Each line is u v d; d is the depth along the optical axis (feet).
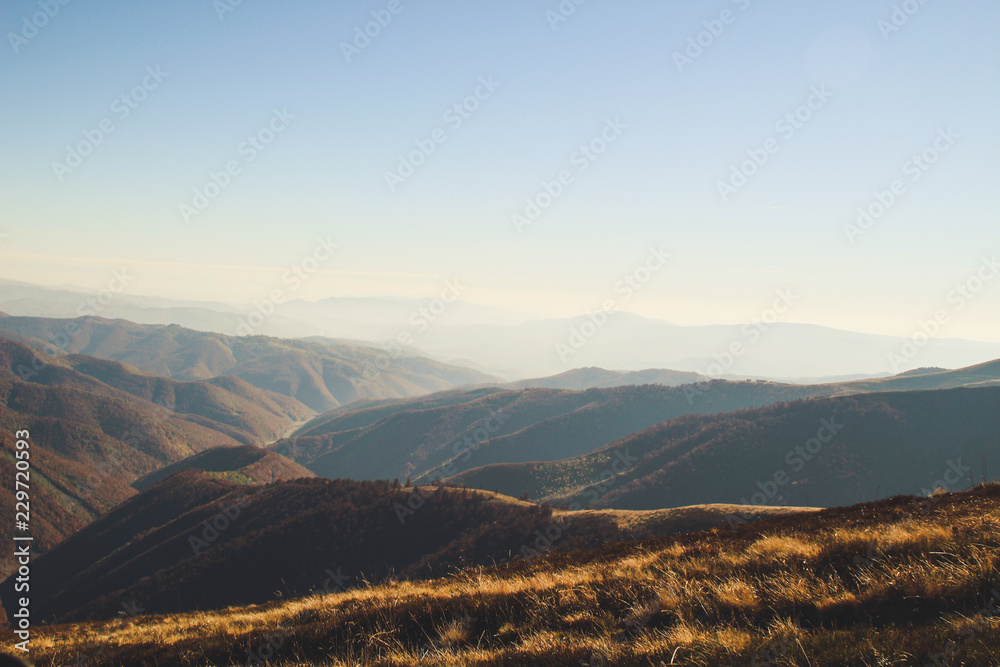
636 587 28.60
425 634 28.58
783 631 20.62
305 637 30.96
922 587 21.45
